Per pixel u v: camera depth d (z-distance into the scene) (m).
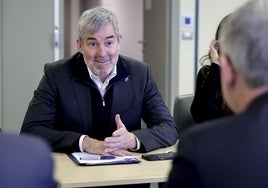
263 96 0.83
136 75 2.15
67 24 5.49
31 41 4.32
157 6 4.89
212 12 4.60
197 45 4.62
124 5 5.68
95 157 1.80
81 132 2.06
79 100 2.05
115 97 2.08
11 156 0.78
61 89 2.06
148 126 2.17
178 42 4.58
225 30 0.89
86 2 5.75
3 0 4.23
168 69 4.67
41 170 0.79
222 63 0.89
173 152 1.89
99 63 1.99
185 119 2.42
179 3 4.53
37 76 4.38
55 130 2.01
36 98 2.09
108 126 2.08
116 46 2.01
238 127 0.82
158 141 2.00
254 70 0.82
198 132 0.84
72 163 1.74
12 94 4.34
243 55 0.83
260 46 0.81
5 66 4.30
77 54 2.15
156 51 4.96
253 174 0.79
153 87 2.20
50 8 4.34
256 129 0.81
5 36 4.26
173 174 0.85
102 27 1.95
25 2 4.27
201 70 2.33
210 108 2.21
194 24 4.59
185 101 2.44
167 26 4.64
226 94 0.91
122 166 1.69
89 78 2.05
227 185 0.79
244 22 0.84
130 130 2.12
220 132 0.83
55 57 4.40
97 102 2.06
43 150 0.81
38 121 2.04
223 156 0.80
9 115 4.35
